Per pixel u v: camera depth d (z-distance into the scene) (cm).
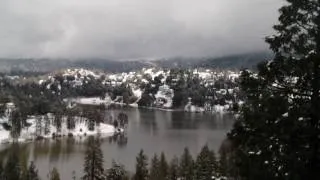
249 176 2266
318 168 2136
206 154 11706
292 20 2202
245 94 2417
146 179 11869
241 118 2384
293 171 2070
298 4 2186
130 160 18412
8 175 11762
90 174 11112
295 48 2216
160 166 12419
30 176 12131
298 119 2127
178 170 12394
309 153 2094
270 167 2172
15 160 12875
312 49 2184
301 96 2244
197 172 11288
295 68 2191
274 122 2212
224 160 10719
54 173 13150
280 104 2186
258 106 2294
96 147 11425
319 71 2156
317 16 2173
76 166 17500
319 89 2166
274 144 2200
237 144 2408
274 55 2294
